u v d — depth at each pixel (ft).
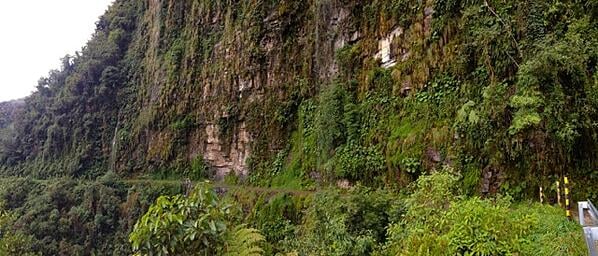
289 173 78.54
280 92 88.79
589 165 30.73
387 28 58.23
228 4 111.45
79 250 117.91
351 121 59.36
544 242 21.79
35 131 187.73
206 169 110.73
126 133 150.61
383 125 53.78
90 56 187.11
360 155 55.06
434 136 43.16
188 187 110.32
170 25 144.25
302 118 80.64
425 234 24.85
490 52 38.19
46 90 203.31
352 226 36.01
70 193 137.80
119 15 197.26
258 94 94.58
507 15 37.63
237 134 99.76
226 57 107.45
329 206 40.65
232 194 86.63
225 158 103.71
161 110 132.77
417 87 49.70
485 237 22.00
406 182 45.34
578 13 34.19
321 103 68.23
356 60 64.54
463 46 42.45
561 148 31.30
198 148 115.96
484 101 36.76
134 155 143.23
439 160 41.81
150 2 171.22
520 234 22.54
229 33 107.55
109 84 167.84
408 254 24.23
